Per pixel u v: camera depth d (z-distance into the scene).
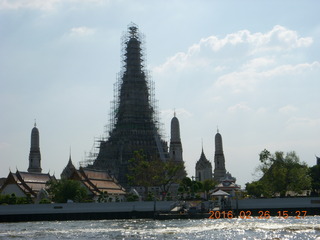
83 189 142.50
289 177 126.00
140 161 177.50
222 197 123.69
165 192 162.88
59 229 83.31
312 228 75.25
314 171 152.75
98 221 106.94
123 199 170.75
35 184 171.25
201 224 86.50
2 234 75.25
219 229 75.81
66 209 115.88
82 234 72.75
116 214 114.88
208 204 117.44
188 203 120.88
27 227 90.88
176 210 112.94
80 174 165.50
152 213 114.38
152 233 71.62
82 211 115.50
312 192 152.00
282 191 125.94
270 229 74.38
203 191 184.88
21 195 159.50
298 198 110.50
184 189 161.62
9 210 116.38
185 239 63.78
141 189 193.88
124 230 77.38
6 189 160.75
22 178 166.00
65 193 137.50
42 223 104.31
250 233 69.38
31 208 116.25
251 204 111.50
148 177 167.00
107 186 173.00
